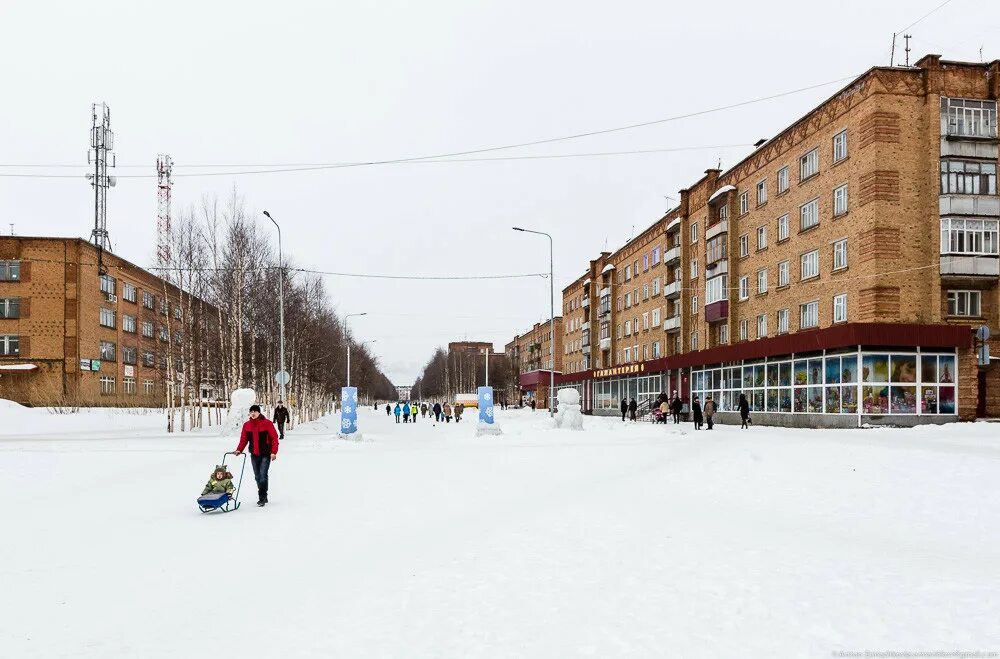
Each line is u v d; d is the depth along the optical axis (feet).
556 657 15.74
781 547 26.27
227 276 129.49
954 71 101.45
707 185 156.35
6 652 17.12
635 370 185.57
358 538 30.40
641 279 199.52
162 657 16.62
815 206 116.06
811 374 108.78
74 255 165.07
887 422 96.12
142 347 195.93
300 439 103.96
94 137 177.88
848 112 106.63
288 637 17.74
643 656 15.62
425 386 544.21
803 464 46.37
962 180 100.32
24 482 50.11
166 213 175.22
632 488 44.45
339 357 235.40
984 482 36.68
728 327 144.46
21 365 161.17
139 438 101.35
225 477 37.96
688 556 25.04
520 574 23.18
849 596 19.45
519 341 418.72
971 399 97.35
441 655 16.08
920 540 27.58
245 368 148.05
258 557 27.09
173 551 28.25
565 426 116.37
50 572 24.97
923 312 99.35
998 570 22.25
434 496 42.80
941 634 16.39
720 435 81.20
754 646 16.03
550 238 151.94
